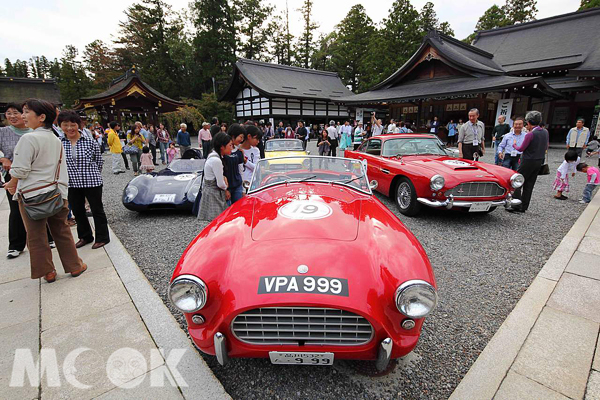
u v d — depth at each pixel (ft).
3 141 11.21
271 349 5.24
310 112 85.66
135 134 31.30
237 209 7.93
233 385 5.84
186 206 16.07
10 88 72.38
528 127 15.69
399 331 5.31
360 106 68.18
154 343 6.74
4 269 10.34
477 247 12.07
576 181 24.23
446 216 16.08
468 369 6.16
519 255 11.34
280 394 5.62
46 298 8.50
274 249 5.77
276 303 4.87
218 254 5.79
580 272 9.66
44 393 5.51
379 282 5.31
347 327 5.20
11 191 8.77
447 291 8.98
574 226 13.73
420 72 59.67
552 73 58.13
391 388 5.72
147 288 8.96
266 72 86.94
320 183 9.84
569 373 5.86
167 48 112.16
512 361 6.17
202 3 111.14
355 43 117.70
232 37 116.16
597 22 61.41
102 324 7.38
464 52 59.98
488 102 57.11
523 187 16.38
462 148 19.47
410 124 64.59
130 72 60.18
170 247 12.38
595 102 55.21
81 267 9.90
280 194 8.75
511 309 8.10
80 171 11.39
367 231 6.45
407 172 15.26
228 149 11.28
